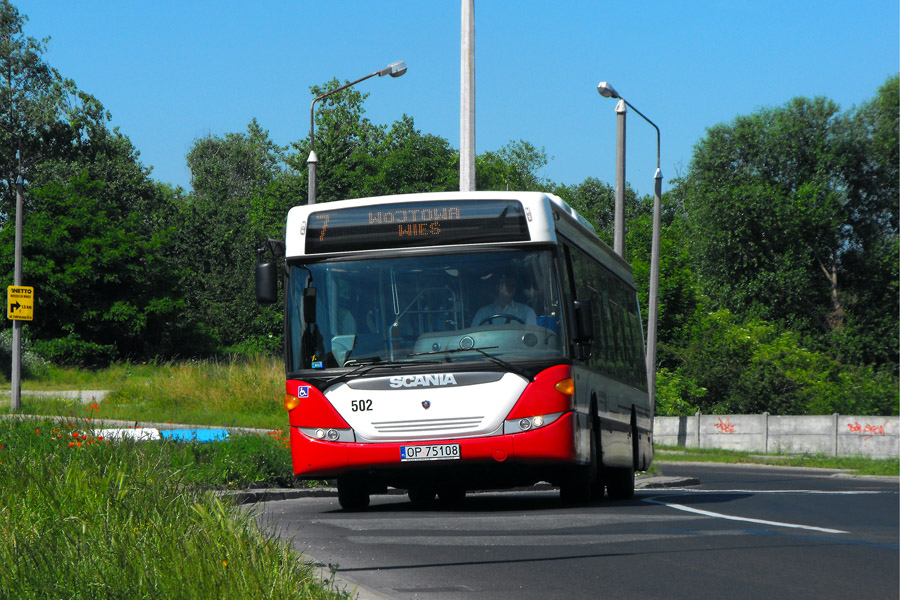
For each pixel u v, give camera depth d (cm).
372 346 1734
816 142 9244
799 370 6906
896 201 9244
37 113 11531
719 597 1016
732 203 9106
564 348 1722
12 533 1009
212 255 11181
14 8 11794
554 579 1094
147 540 943
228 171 17788
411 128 12325
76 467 1349
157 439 2411
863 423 5909
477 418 1694
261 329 10106
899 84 9031
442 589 1032
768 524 1686
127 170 11881
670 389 6838
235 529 1005
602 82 3838
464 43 2950
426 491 2370
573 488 1948
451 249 1756
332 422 1722
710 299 8962
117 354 8362
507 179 14962
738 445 6275
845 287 9456
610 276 2406
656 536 1454
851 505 2302
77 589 813
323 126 11744
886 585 1097
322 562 1149
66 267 8188
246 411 5050
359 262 1770
